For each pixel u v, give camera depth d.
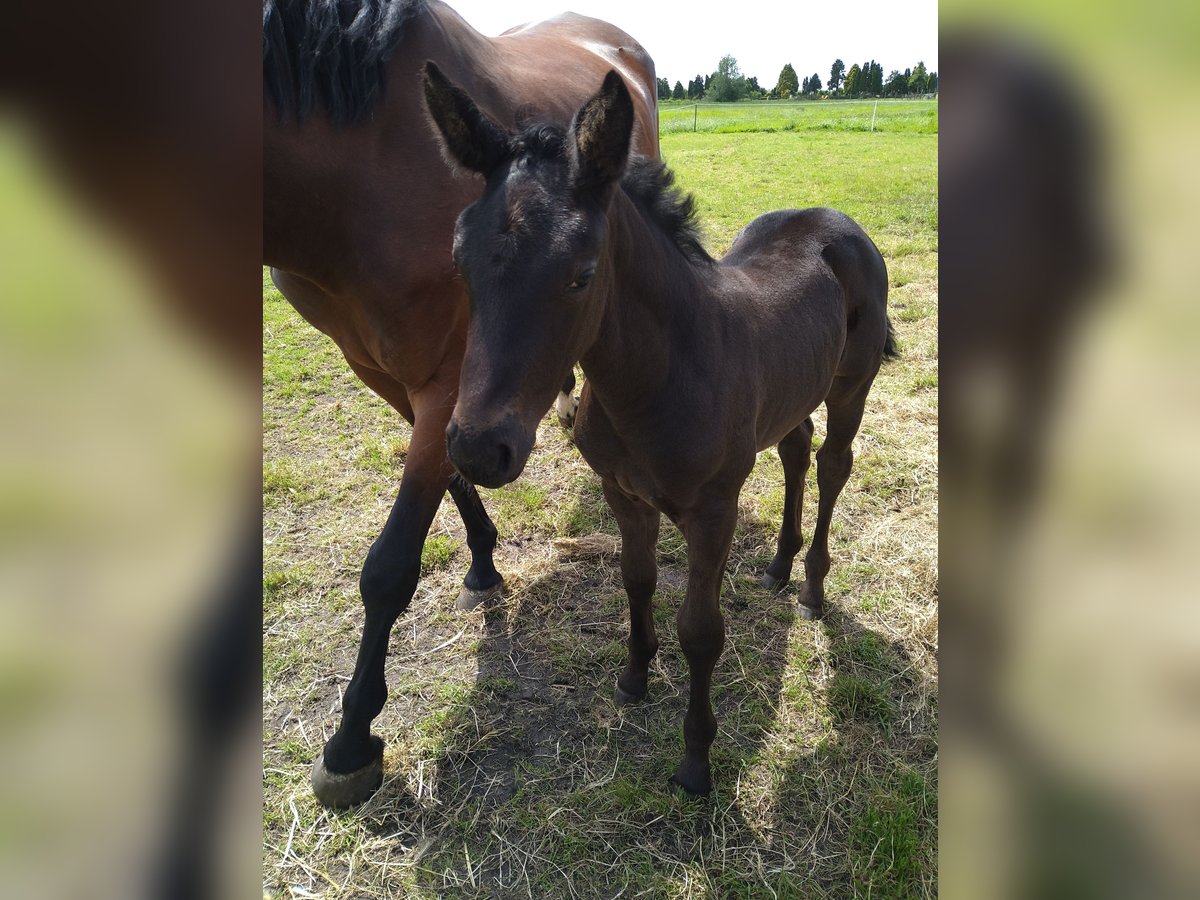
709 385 2.04
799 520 3.02
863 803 2.26
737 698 2.62
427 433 2.32
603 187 1.65
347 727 2.29
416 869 2.12
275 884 2.09
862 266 2.87
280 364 5.10
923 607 3.00
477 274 1.55
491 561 3.13
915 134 19.22
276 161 2.01
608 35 4.89
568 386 4.09
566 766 2.40
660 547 3.37
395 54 2.21
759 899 2.02
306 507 3.66
